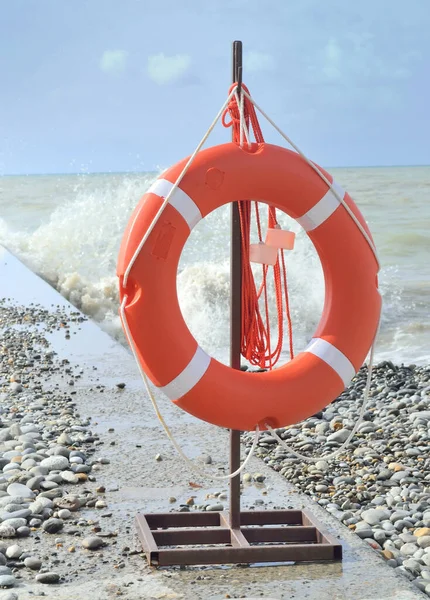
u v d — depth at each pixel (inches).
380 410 192.4
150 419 162.6
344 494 138.4
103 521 110.1
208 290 345.4
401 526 121.7
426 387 210.7
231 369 99.0
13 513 109.7
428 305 345.1
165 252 94.6
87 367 207.6
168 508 115.3
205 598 87.6
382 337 294.5
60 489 120.6
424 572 102.7
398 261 472.4
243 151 97.3
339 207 100.4
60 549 100.6
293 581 92.2
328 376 100.4
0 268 398.0
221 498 120.0
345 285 101.3
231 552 96.5
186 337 96.2
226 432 154.2
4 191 1117.1
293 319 319.9
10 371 205.5
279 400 98.3
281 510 108.7
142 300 94.6
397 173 1259.8
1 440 151.8
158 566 95.4
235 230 101.3
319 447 165.3
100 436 151.4
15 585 90.4
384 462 155.9
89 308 371.9
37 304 299.7
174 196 94.6
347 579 92.9
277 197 98.2
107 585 90.5
